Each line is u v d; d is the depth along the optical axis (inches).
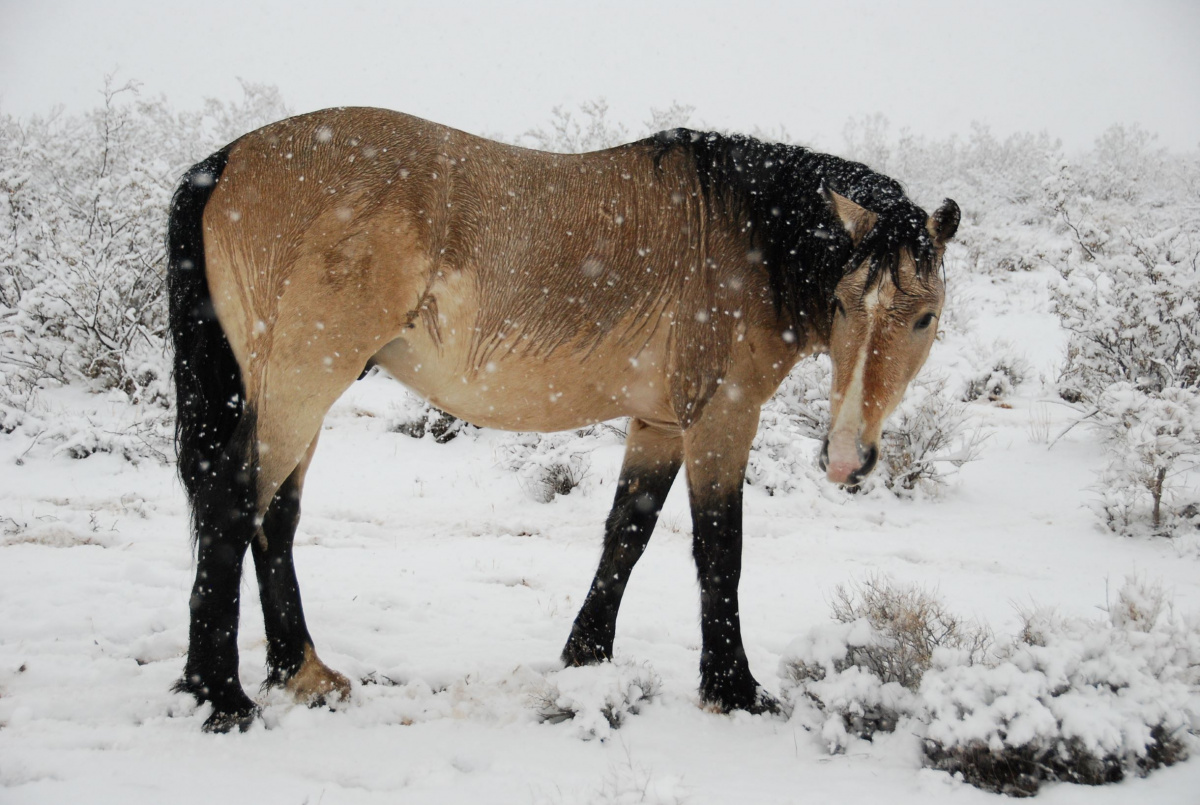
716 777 112.4
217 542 122.0
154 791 99.7
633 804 98.3
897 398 124.2
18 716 120.0
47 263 381.1
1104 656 121.1
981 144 917.2
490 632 175.8
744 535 270.1
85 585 184.1
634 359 141.3
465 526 272.5
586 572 226.5
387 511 286.4
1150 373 329.1
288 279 124.3
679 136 146.9
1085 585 216.8
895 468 313.9
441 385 138.1
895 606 146.9
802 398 352.8
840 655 134.3
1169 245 331.9
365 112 135.6
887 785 109.3
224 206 127.7
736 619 140.0
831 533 271.4
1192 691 122.2
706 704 137.7
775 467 317.4
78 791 98.6
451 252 130.5
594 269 135.2
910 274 121.3
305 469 140.6
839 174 143.4
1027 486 314.0
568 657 154.8
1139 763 110.2
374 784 107.1
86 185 439.5
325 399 126.2
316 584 203.6
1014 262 614.9
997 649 134.8
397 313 128.5
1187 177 757.9
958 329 485.1
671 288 139.9
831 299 138.9
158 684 135.9
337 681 135.4
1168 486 270.2
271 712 126.1
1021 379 432.1
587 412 145.5
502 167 135.4
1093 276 347.6
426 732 124.5
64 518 248.7
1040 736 107.7
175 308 129.5
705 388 140.4
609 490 313.4
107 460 320.2
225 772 107.1
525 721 129.9
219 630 122.4
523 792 104.9
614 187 139.3
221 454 124.8
